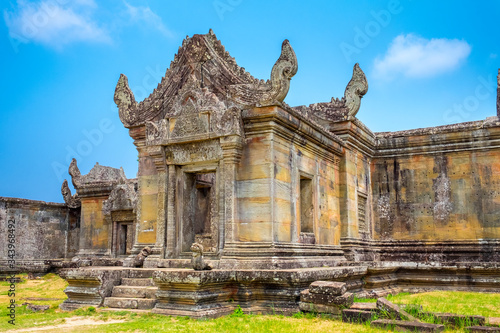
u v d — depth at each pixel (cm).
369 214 2158
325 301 1085
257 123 1410
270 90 1377
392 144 2202
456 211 2086
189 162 1491
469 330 895
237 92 1440
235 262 1309
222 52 1520
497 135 2023
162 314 1093
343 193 1877
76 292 1251
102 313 1140
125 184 2472
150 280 1270
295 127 1492
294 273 1136
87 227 2634
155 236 1617
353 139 1950
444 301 1411
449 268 1725
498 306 1301
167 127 1525
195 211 1603
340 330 923
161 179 1526
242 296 1173
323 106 1947
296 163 1538
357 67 1916
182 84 1583
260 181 1389
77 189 2683
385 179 2223
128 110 1702
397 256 2136
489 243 2006
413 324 915
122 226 2545
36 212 2825
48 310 1238
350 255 1816
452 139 2103
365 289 1605
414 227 2147
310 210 1636
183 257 1511
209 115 1446
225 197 1398
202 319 1052
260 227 1368
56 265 2297
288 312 1134
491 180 2039
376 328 935
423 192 2152
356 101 1891
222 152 1422
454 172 2109
